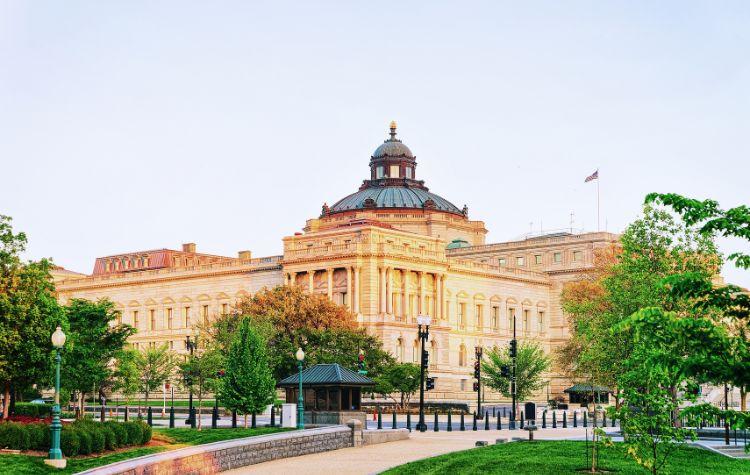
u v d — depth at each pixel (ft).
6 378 208.54
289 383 250.98
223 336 385.50
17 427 161.17
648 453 145.38
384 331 496.23
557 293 622.13
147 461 140.05
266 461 180.96
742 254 86.69
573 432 268.41
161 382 423.23
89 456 162.81
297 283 529.86
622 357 248.11
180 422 301.63
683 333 85.30
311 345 409.28
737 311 87.15
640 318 86.38
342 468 170.09
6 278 212.02
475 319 574.97
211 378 335.26
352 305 501.97
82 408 281.74
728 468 171.63
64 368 266.98
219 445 169.48
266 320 412.36
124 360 311.27
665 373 90.79
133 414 353.31
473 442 228.22
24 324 211.41
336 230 523.29
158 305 611.06
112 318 294.05
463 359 562.25
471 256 651.25
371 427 286.05
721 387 430.20
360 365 282.15
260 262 566.36
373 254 503.61
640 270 247.09
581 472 162.20
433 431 273.95
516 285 604.49
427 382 280.72
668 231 247.91
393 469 165.89
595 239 611.06
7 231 217.15
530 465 169.89
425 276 531.09
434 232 632.38
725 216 85.10
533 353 453.17
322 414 244.83
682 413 88.99
